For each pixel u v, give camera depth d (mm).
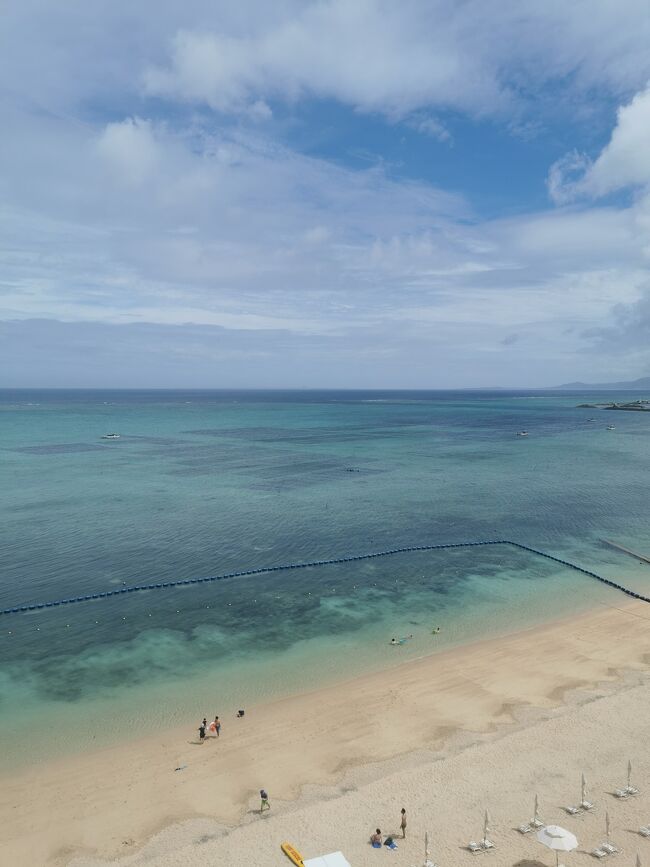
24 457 126312
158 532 68438
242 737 31031
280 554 61219
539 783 26859
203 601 49438
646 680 36375
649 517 77188
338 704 34188
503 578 55375
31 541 64688
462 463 120000
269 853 23125
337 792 26734
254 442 158500
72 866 22734
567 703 33844
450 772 27781
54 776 27938
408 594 51344
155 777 27922
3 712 33250
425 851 23000
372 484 97375
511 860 22500
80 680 36875
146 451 137750
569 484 98438
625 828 23922
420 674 37594
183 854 23172
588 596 51031
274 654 40406
